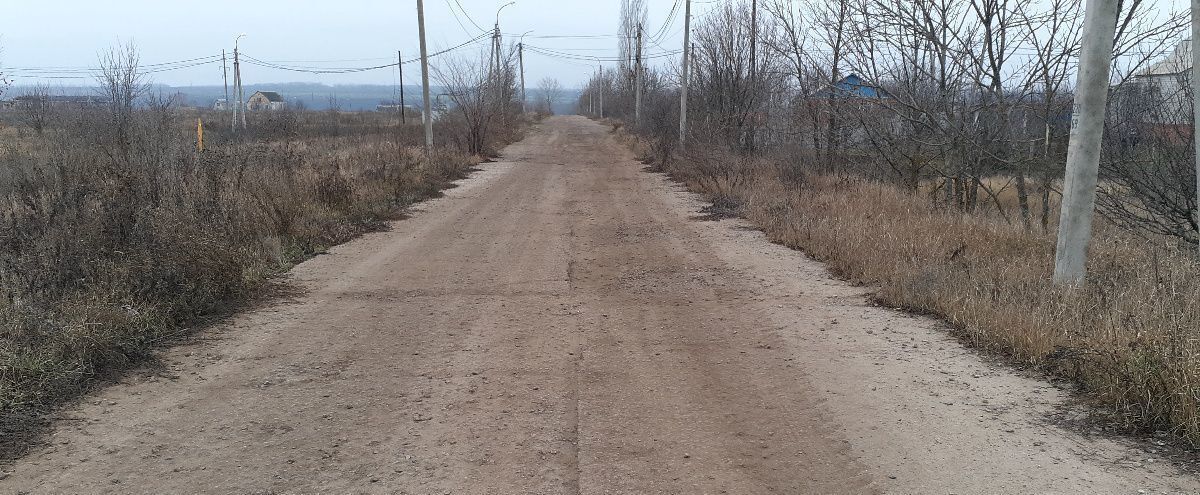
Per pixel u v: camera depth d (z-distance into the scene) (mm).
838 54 12883
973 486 3402
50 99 21141
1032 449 3768
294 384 4699
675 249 9633
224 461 3645
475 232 11078
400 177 16000
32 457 3672
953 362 5109
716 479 3484
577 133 49844
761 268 8352
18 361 4426
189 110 57000
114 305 5406
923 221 9383
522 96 74750
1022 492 3344
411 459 3670
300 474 3518
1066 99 11008
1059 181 13156
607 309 6570
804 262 8703
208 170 8656
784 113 18469
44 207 6430
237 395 4504
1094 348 4605
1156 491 3330
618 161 27172
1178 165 8453
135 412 4234
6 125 20828
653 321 6188
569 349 5418
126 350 5074
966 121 11875
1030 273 6852
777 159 18156
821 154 16797
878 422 4117
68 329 4855
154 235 6406
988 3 11188
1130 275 6438
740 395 4523
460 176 20844
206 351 5340
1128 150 8969
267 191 10422
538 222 12188
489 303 6777
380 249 9547
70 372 4609
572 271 8211
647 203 14945
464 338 5688
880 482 3449
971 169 12469
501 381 4754
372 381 4754
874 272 7531
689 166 20000
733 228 11508
